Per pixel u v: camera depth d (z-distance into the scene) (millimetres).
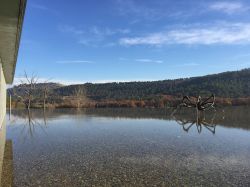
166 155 9758
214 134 15328
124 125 20203
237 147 11305
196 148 11102
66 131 16953
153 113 32719
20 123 21984
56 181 6715
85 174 7344
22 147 11547
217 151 10453
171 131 16672
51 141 13133
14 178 6980
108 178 6949
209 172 7484
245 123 20984
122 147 11398
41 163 8641
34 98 48875
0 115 17688
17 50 13148
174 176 7109
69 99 52719
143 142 12688
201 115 29062
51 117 27719
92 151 10578
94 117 27500
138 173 7430
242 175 7168
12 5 7039
